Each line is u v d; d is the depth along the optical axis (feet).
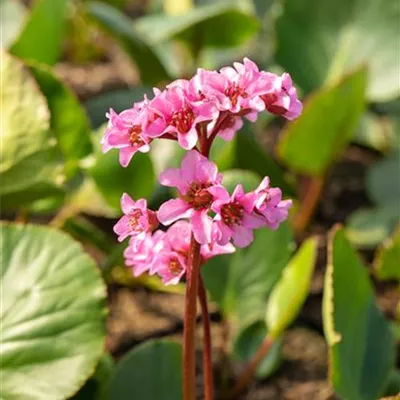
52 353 2.14
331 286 2.17
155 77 3.13
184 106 1.79
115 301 2.83
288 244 2.52
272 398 2.60
